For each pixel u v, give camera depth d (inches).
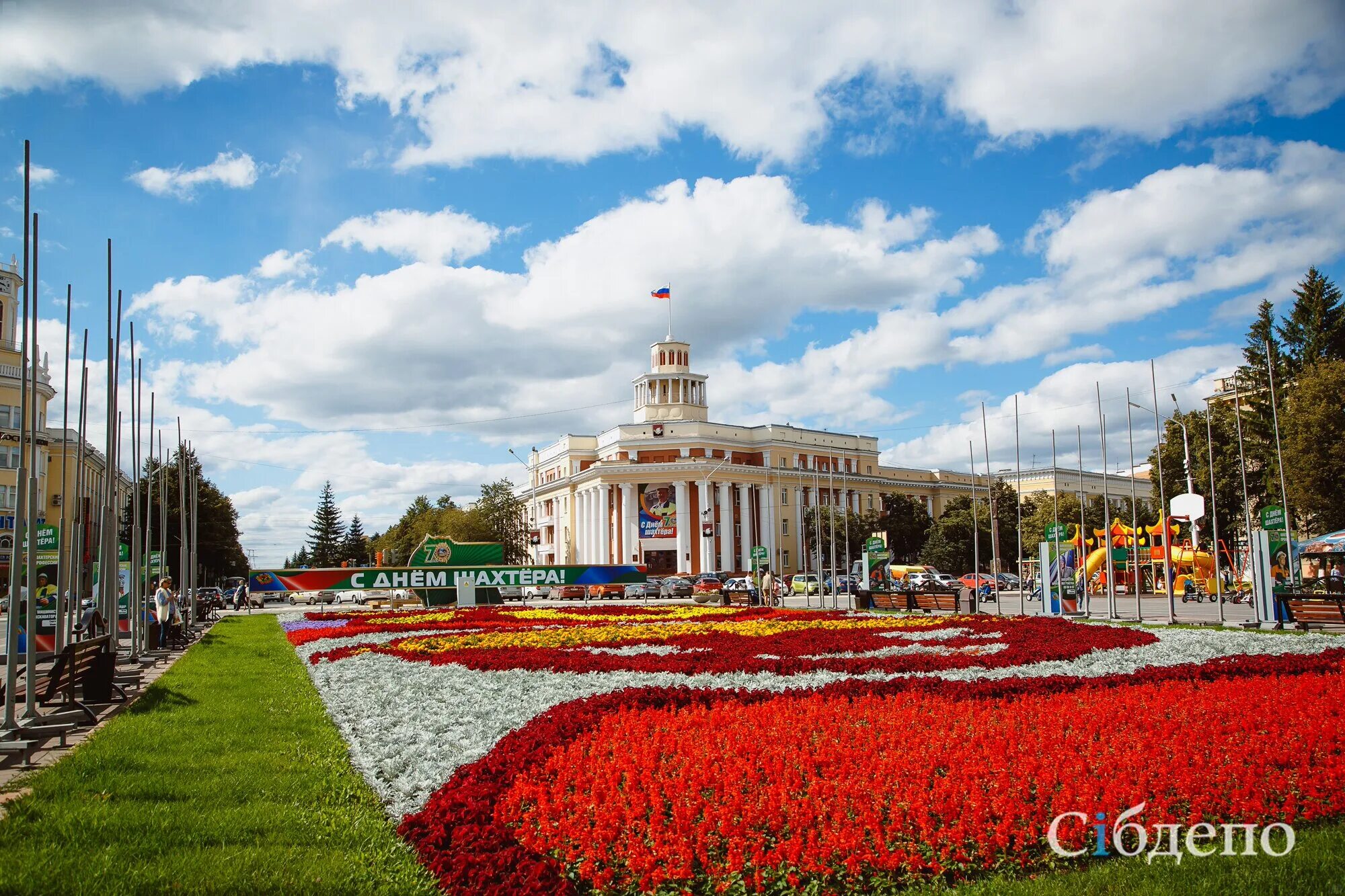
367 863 334.3
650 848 318.3
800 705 516.7
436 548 2098.9
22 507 589.6
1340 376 2073.1
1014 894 297.4
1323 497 2062.0
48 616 1082.7
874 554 2049.7
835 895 301.6
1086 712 473.1
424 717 577.9
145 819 378.6
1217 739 418.0
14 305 2677.2
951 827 325.7
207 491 3678.6
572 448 4717.0
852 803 344.2
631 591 2891.2
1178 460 2615.7
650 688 579.2
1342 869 308.3
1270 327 2640.3
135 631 1136.8
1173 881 301.3
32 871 311.1
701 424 4249.5
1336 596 1005.2
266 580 2000.5
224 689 800.3
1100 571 2453.2
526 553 4153.5
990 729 440.8
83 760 486.9
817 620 1321.4
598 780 373.4
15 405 2640.3
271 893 301.7
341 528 6382.9
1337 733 418.6
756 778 373.7
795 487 4411.9
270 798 422.3
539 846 330.3
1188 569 2351.1
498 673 757.3
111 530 1074.1
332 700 688.4
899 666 703.1
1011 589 2992.1
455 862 319.0
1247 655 681.6
